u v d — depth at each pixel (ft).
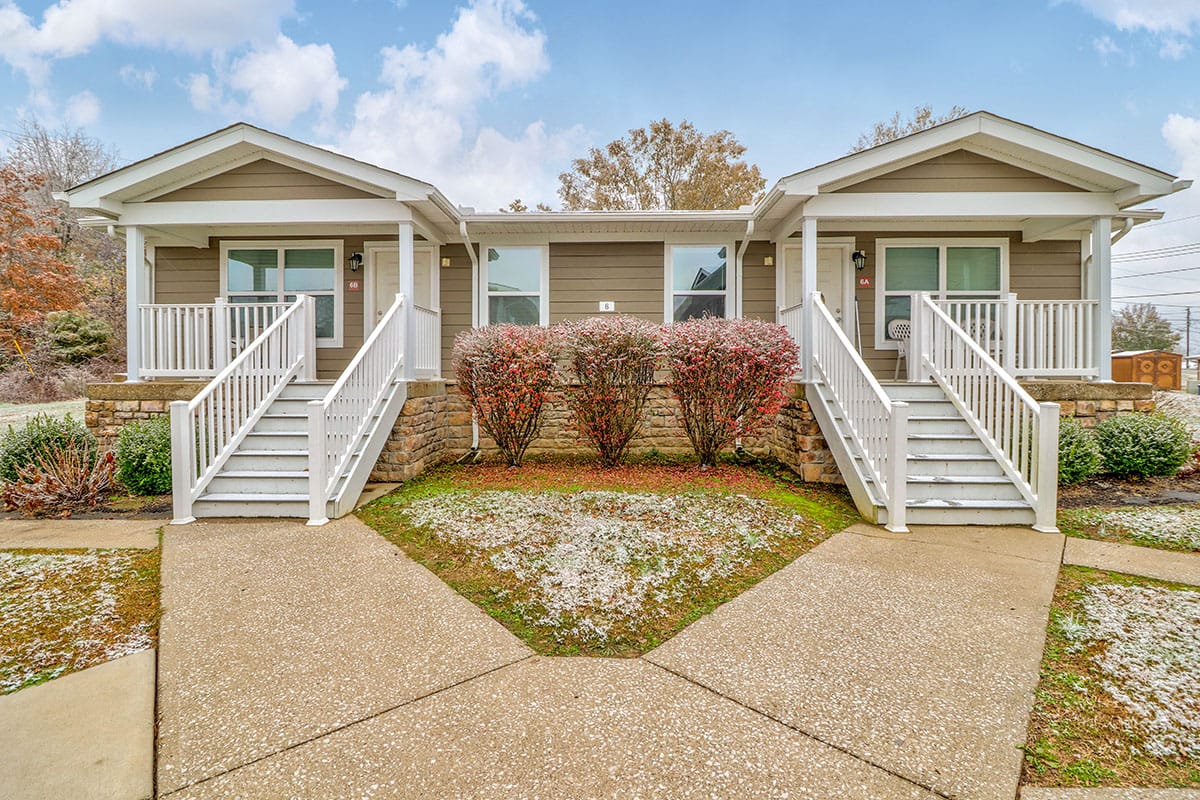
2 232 56.08
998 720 7.38
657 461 25.00
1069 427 20.88
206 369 24.82
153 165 23.21
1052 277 29.27
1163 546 14.39
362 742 6.97
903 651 9.18
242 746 6.90
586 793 6.09
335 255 30.48
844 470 18.69
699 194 70.64
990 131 22.34
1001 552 13.99
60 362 58.95
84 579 12.29
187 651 9.24
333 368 30.58
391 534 15.34
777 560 13.32
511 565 12.64
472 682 8.32
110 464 20.29
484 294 29.81
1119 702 7.77
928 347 22.15
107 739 7.04
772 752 6.75
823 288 29.89
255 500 17.33
